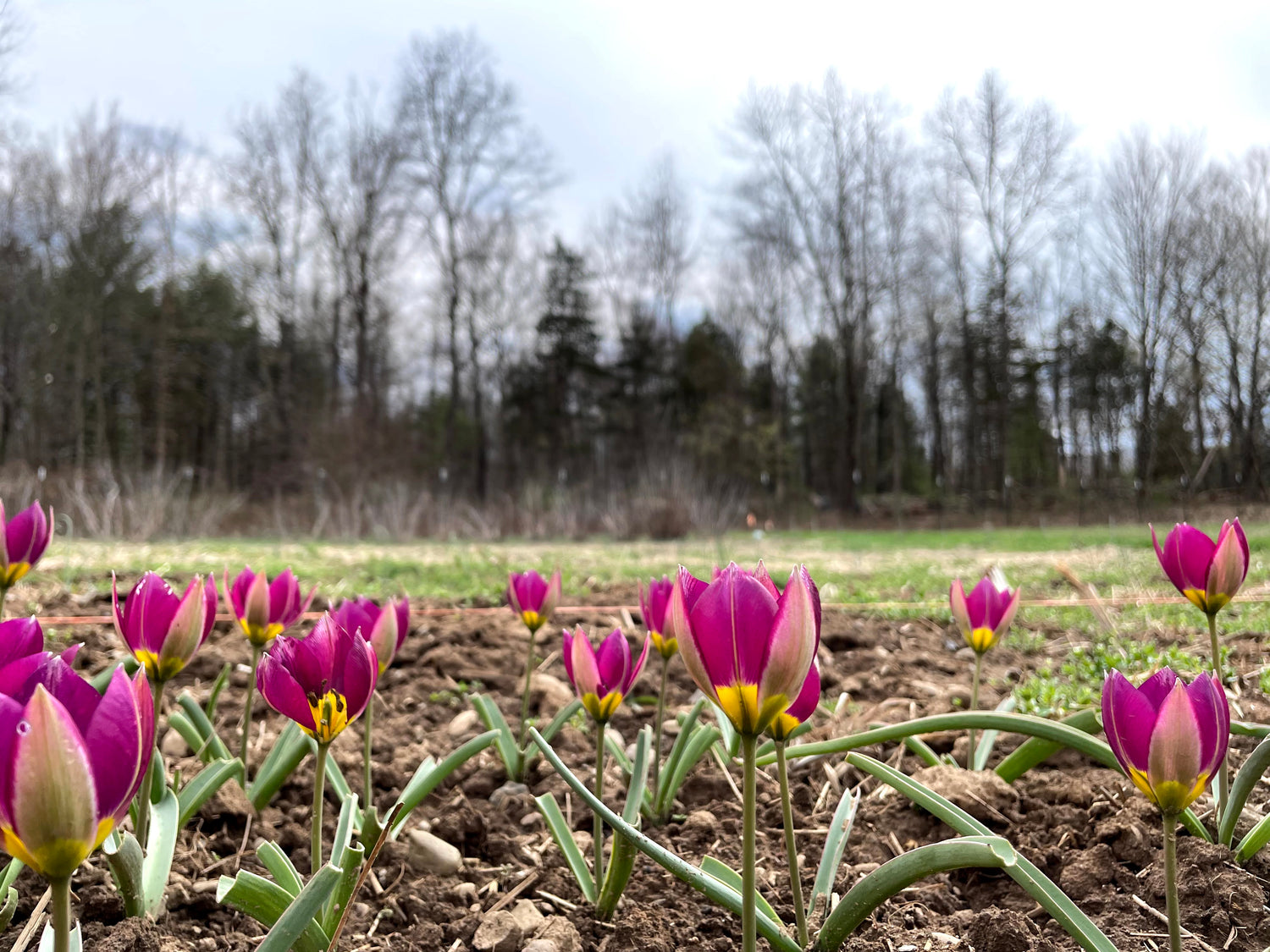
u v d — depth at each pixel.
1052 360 38.09
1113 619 4.56
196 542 11.35
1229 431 23.78
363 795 2.42
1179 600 4.97
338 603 5.53
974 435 38.03
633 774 2.00
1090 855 1.81
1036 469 40.72
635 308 38.84
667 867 1.28
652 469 17.95
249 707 2.27
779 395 37.66
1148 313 25.16
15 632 1.16
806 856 2.03
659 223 37.53
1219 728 1.11
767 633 1.00
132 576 6.38
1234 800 1.71
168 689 3.40
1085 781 2.17
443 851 2.04
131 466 29.41
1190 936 1.55
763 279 35.09
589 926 1.75
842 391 36.25
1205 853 1.69
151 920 1.54
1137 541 12.94
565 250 39.78
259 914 1.33
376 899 1.90
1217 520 20.25
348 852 1.29
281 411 31.56
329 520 16.72
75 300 27.59
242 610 2.27
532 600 2.65
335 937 1.34
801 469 41.75
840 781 2.46
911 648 4.40
